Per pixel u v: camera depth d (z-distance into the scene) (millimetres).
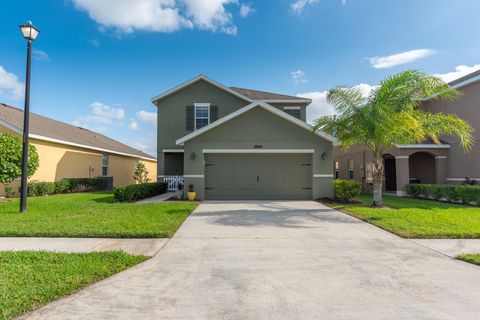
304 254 5031
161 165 17828
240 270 4234
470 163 14125
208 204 11516
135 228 6695
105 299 3283
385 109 9617
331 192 13039
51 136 16047
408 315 2969
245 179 13289
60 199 12898
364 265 4480
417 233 6344
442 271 4238
